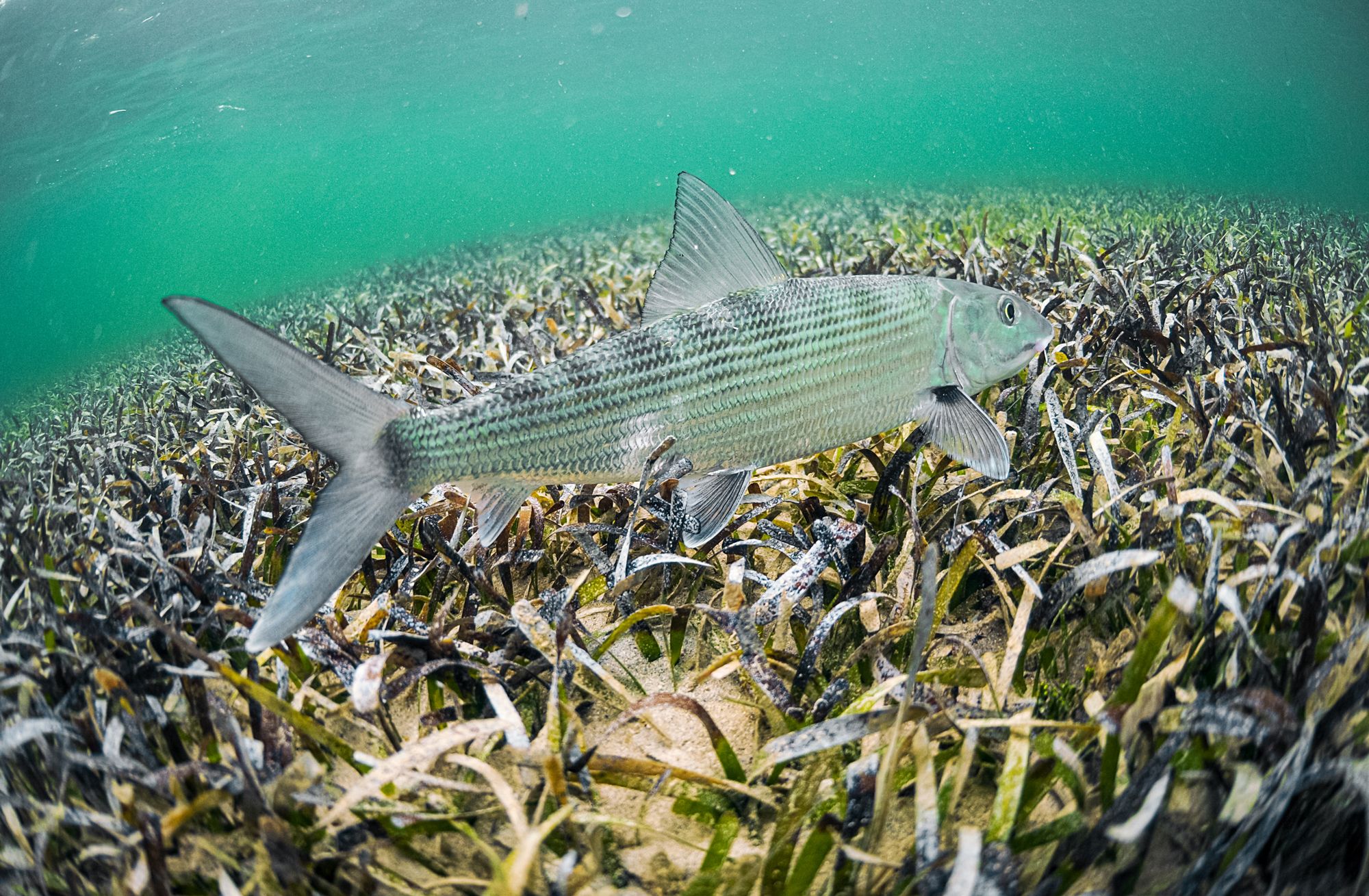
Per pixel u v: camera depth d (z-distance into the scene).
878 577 0.56
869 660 0.47
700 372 0.53
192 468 0.74
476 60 5.75
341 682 0.51
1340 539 0.46
